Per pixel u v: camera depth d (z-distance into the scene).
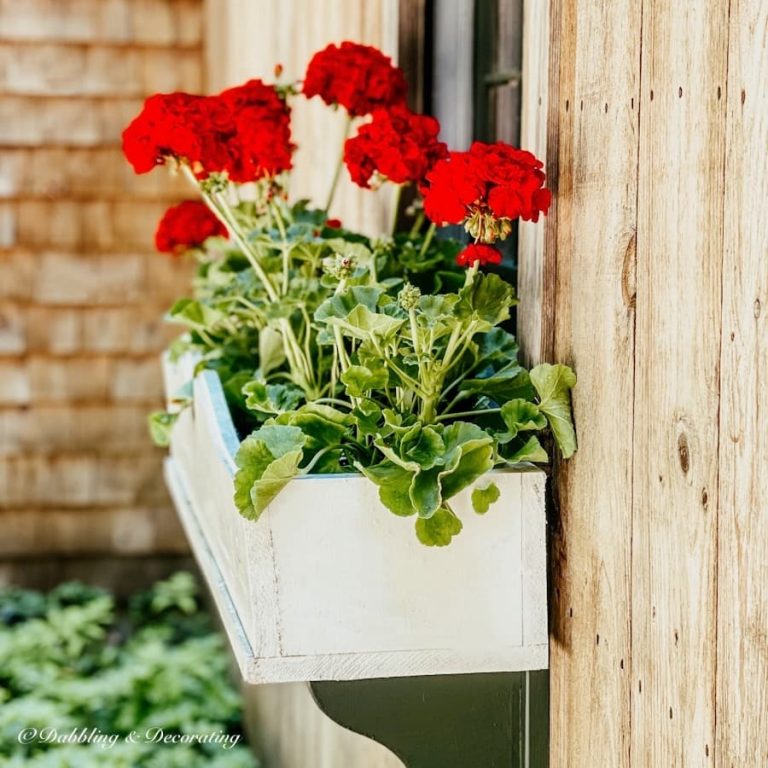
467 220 1.70
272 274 2.29
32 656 4.87
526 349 1.83
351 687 1.65
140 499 5.62
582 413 1.64
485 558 1.61
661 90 1.41
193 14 5.50
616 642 1.54
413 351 1.74
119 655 5.05
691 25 1.34
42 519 5.57
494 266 2.22
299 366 2.10
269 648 1.58
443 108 2.63
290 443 1.60
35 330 5.48
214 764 4.01
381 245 2.17
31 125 5.40
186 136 2.07
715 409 1.30
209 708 4.48
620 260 1.52
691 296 1.35
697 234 1.33
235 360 2.44
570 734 1.68
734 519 1.26
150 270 5.52
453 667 1.61
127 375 5.55
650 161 1.44
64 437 5.55
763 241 1.20
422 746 1.68
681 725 1.38
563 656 1.70
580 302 1.65
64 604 5.50
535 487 1.61
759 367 1.21
